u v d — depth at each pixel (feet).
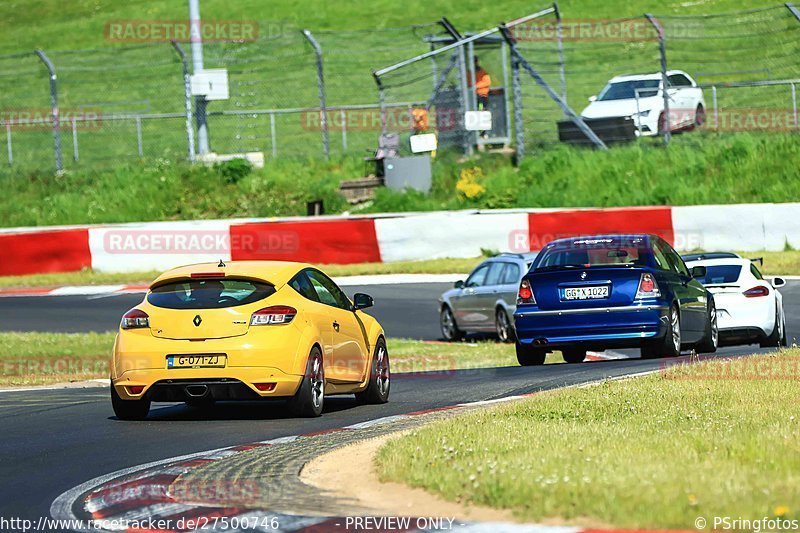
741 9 574.56
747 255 326.03
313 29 632.38
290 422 126.41
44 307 291.17
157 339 128.16
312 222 347.77
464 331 247.70
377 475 84.84
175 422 128.98
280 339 127.13
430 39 430.20
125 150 496.64
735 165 397.19
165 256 348.79
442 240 346.95
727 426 99.81
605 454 84.53
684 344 194.49
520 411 114.01
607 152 414.82
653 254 181.47
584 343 178.60
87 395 160.97
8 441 114.83
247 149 482.69
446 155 428.15
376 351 146.72
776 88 464.65
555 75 508.12
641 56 519.60
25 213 419.95
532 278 181.68
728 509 66.54
